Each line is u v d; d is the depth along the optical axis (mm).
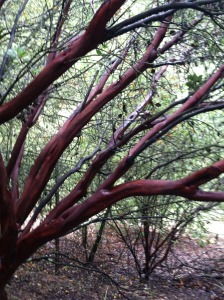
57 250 6840
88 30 3062
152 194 3523
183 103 4031
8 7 5371
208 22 4227
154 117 4082
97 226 8227
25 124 4695
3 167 3584
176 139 5965
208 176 3328
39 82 3094
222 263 8109
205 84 3893
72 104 6367
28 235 3908
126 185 3666
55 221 3867
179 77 6621
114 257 8344
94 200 3740
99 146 4898
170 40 4629
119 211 6723
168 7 3082
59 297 6238
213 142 5875
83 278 7176
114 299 6504
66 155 6562
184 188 3381
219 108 3605
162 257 8000
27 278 6633
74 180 6441
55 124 6617
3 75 3891
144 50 4867
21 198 4367
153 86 4871
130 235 7738
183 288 7195
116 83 4223
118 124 5613
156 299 6625
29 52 4918
